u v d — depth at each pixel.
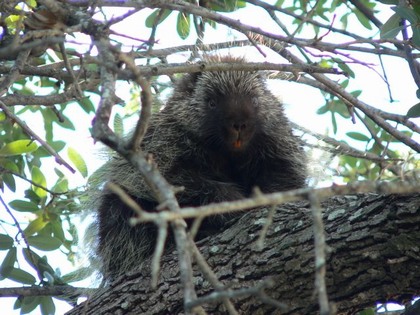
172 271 6.38
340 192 3.64
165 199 3.70
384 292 5.68
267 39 8.85
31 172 8.57
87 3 6.46
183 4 6.55
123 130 8.78
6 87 6.01
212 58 8.72
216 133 8.22
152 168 4.09
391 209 5.67
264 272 5.93
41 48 6.58
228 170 8.70
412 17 6.59
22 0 6.46
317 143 8.98
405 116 7.16
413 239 5.55
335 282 5.70
